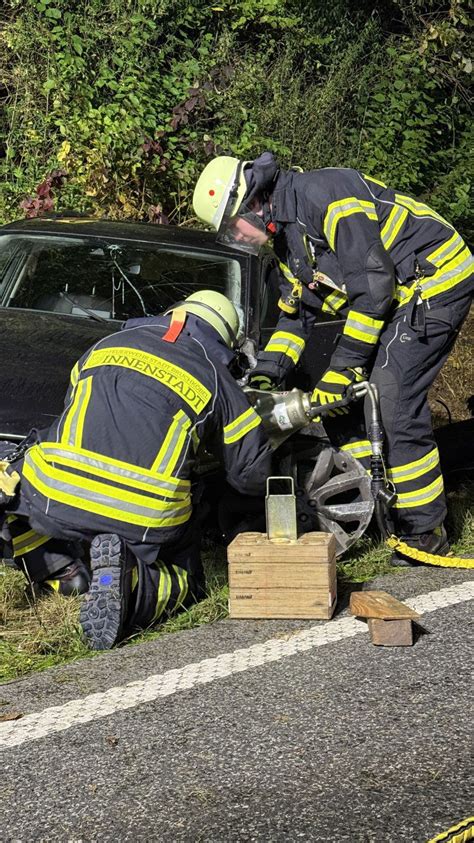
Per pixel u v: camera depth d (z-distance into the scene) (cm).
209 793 262
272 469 428
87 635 359
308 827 246
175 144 894
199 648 356
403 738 288
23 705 316
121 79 933
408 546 439
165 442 359
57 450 358
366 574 436
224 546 460
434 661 339
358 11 1171
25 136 973
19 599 403
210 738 290
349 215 394
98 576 357
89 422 359
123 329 386
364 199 401
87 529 359
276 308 536
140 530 361
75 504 356
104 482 356
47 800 262
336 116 1045
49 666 351
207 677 331
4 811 257
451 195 1056
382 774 269
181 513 369
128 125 819
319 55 1121
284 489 430
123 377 363
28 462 366
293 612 379
